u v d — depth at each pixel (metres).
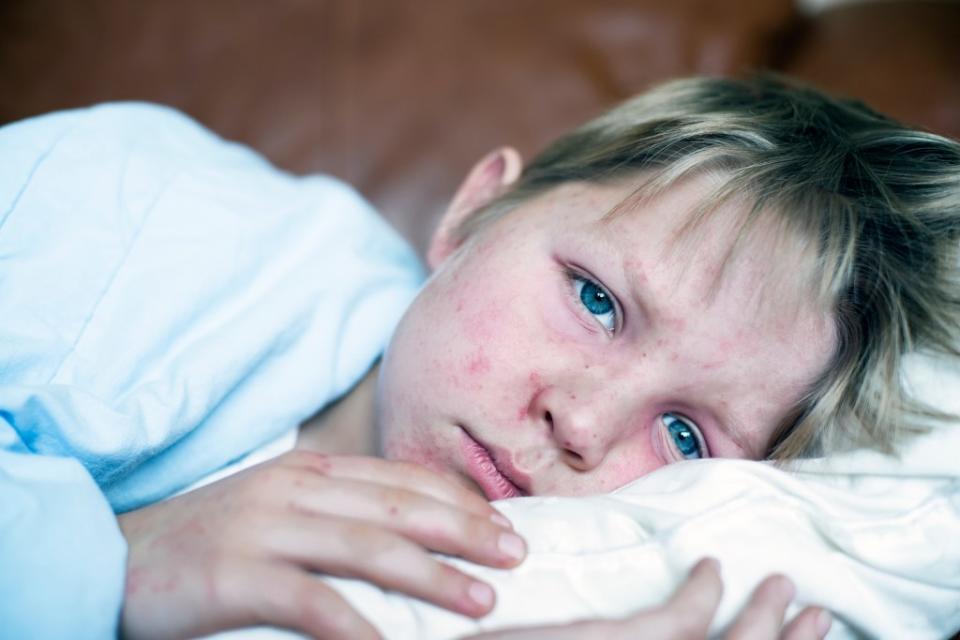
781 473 0.58
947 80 1.06
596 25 1.14
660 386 0.64
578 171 0.77
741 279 0.64
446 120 1.12
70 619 0.47
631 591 0.49
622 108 0.85
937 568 0.56
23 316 0.61
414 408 0.67
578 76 1.12
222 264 0.73
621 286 0.65
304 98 1.13
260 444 0.74
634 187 0.71
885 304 0.66
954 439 0.60
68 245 0.66
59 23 1.15
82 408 0.59
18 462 0.52
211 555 0.48
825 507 0.56
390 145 1.11
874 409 0.63
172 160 0.79
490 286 0.68
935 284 0.68
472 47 1.14
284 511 0.49
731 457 0.67
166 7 1.15
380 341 0.83
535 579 0.49
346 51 1.14
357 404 0.81
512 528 0.51
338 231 0.86
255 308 0.74
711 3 1.15
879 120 0.79
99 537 0.50
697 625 0.47
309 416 0.78
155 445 0.62
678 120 0.75
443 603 0.47
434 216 1.10
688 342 0.63
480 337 0.66
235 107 1.12
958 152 0.74
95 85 1.13
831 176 0.68
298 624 0.46
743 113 0.76
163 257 0.70
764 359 0.64
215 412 0.70
